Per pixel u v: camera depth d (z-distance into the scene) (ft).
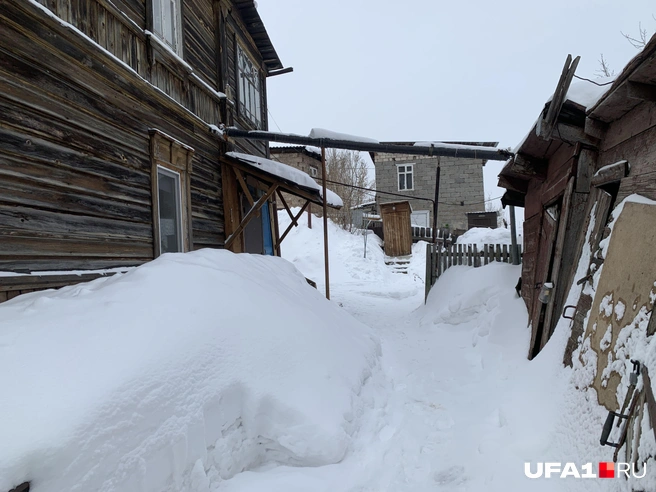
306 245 55.62
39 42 10.46
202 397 6.85
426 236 62.44
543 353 10.93
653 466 4.34
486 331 16.53
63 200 11.02
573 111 10.34
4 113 9.38
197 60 20.68
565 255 11.41
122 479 5.23
